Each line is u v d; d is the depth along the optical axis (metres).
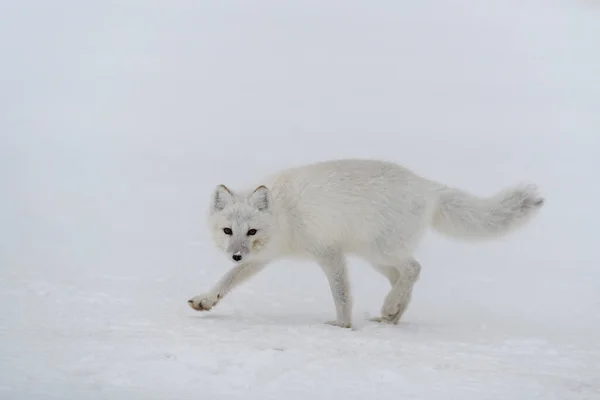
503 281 13.55
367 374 6.55
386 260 9.97
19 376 5.67
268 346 7.57
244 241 9.46
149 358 6.63
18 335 7.24
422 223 10.06
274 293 11.72
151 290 10.85
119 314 8.91
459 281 13.44
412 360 7.34
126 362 6.41
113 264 12.70
